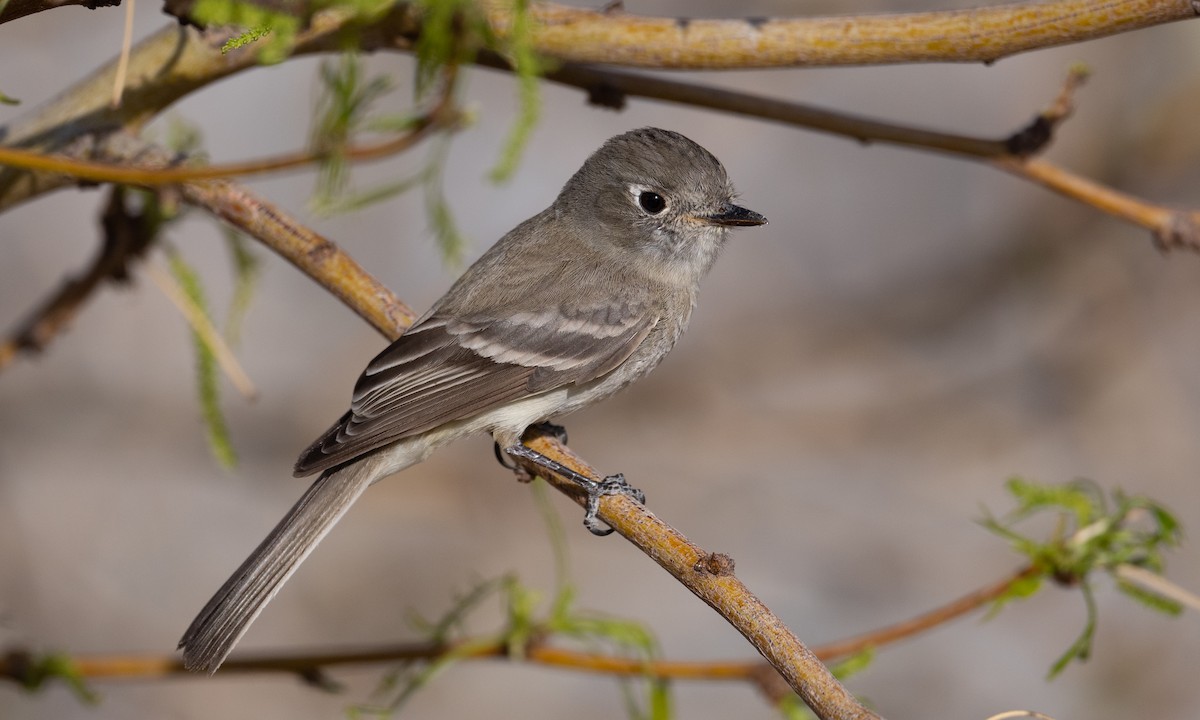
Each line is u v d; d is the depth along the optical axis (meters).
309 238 7.09
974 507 14.14
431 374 7.54
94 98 6.84
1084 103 14.09
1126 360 14.12
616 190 8.41
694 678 7.20
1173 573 13.25
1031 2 6.36
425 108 7.03
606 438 14.34
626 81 7.72
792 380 14.70
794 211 15.15
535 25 6.67
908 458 14.43
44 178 6.80
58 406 13.58
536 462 7.64
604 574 13.95
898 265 14.91
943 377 14.59
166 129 8.22
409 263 14.04
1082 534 6.75
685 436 14.41
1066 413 14.22
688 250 8.48
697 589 5.41
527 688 13.78
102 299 13.80
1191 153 13.81
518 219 14.27
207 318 7.46
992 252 14.59
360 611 13.44
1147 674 13.02
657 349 8.45
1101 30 6.15
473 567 13.65
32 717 11.98
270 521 13.67
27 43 12.98
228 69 6.79
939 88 14.77
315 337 14.50
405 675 7.75
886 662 13.52
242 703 12.76
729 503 14.15
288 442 14.02
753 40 6.71
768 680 7.09
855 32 6.56
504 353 7.81
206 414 7.39
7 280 13.37
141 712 12.45
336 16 6.39
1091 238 14.29
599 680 13.90
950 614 6.98
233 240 8.01
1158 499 13.69
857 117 7.70
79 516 13.20
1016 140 7.61
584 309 8.10
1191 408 13.97
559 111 14.62
